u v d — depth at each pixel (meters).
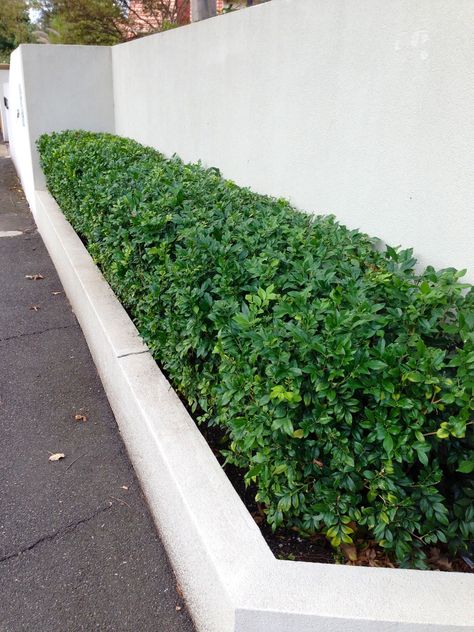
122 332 3.36
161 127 6.02
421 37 2.42
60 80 7.55
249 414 1.95
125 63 7.05
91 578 2.22
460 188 2.31
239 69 4.12
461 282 2.33
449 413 1.85
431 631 1.56
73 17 12.05
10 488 2.71
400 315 2.01
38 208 7.23
